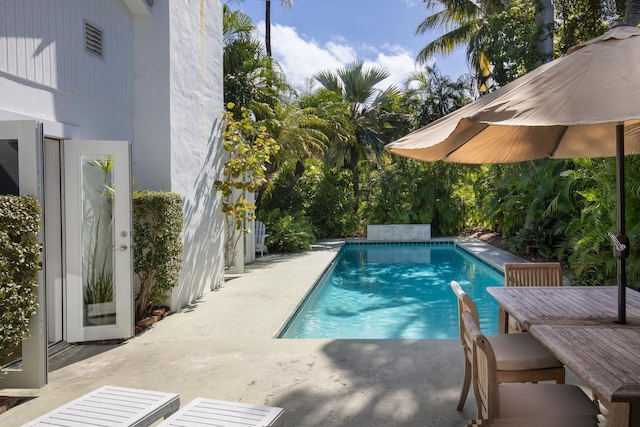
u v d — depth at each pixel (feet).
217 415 7.27
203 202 24.14
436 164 57.26
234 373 12.98
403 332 20.22
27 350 12.18
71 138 16.29
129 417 7.08
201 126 24.11
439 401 10.97
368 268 38.04
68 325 16.08
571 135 12.05
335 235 57.77
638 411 5.74
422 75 66.80
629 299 10.93
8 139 12.21
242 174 27.63
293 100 51.75
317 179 57.88
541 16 39.91
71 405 7.51
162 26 20.45
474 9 54.13
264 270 31.99
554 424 7.27
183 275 21.31
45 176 16.11
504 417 7.48
